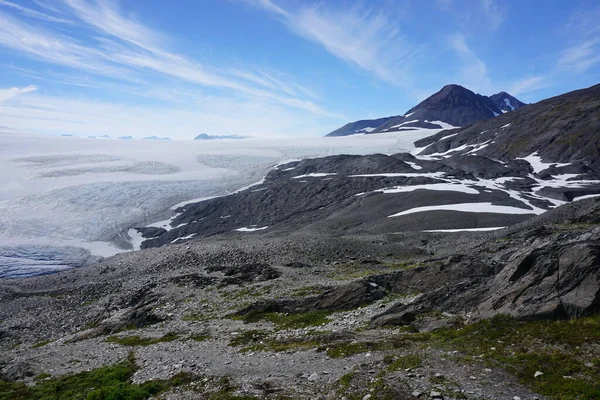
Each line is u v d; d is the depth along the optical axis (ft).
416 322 90.27
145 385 75.82
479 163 552.41
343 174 579.48
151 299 176.24
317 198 483.51
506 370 57.47
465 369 59.26
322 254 241.35
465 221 294.25
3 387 92.89
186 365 85.46
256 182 614.34
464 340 71.56
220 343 105.70
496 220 289.33
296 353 82.58
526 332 67.51
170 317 149.89
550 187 395.75
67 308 201.87
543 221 220.02
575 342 59.98
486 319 77.61
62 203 488.02
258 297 157.58
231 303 155.84
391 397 52.34
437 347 70.69
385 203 388.37
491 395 50.55
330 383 61.52
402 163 590.14
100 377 87.92
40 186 538.88
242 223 457.68
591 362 54.08
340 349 78.64
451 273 126.62
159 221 478.59
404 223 310.24
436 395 50.90
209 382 71.36
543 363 57.11
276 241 272.92
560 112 622.54
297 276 185.98
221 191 570.05
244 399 59.41
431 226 294.46
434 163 596.29
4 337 171.42
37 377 98.84
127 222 465.47
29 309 208.54
